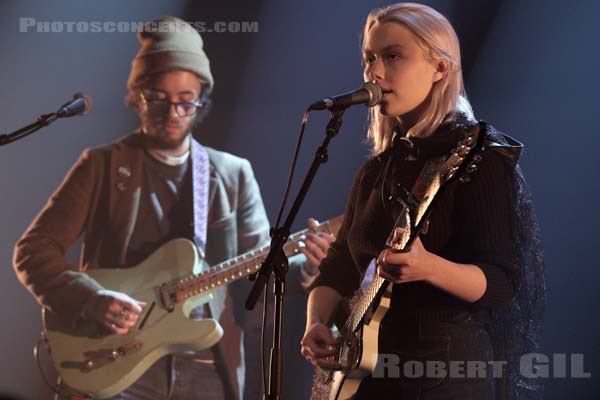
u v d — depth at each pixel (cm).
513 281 563
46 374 1275
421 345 575
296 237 1113
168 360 1161
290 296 1184
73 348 1158
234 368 1179
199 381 1164
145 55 1245
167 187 1224
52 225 1210
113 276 1186
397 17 611
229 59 1329
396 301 584
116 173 1227
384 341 586
